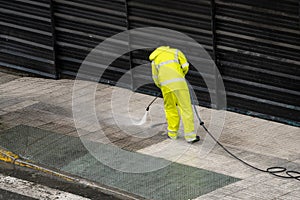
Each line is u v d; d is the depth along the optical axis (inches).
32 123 1004.6
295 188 817.5
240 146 924.0
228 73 1017.5
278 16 946.1
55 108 1050.7
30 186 858.8
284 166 869.8
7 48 1210.0
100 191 839.7
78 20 1125.7
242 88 1010.1
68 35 1143.6
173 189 831.7
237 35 990.4
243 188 823.7
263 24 962.7
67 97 1088.8
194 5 1013.2
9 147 942.4
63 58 1160.2
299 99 963.3
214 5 992.9
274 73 975.0
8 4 1183.6
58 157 914.7
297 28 935.7
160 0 1041.5
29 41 1179.9
